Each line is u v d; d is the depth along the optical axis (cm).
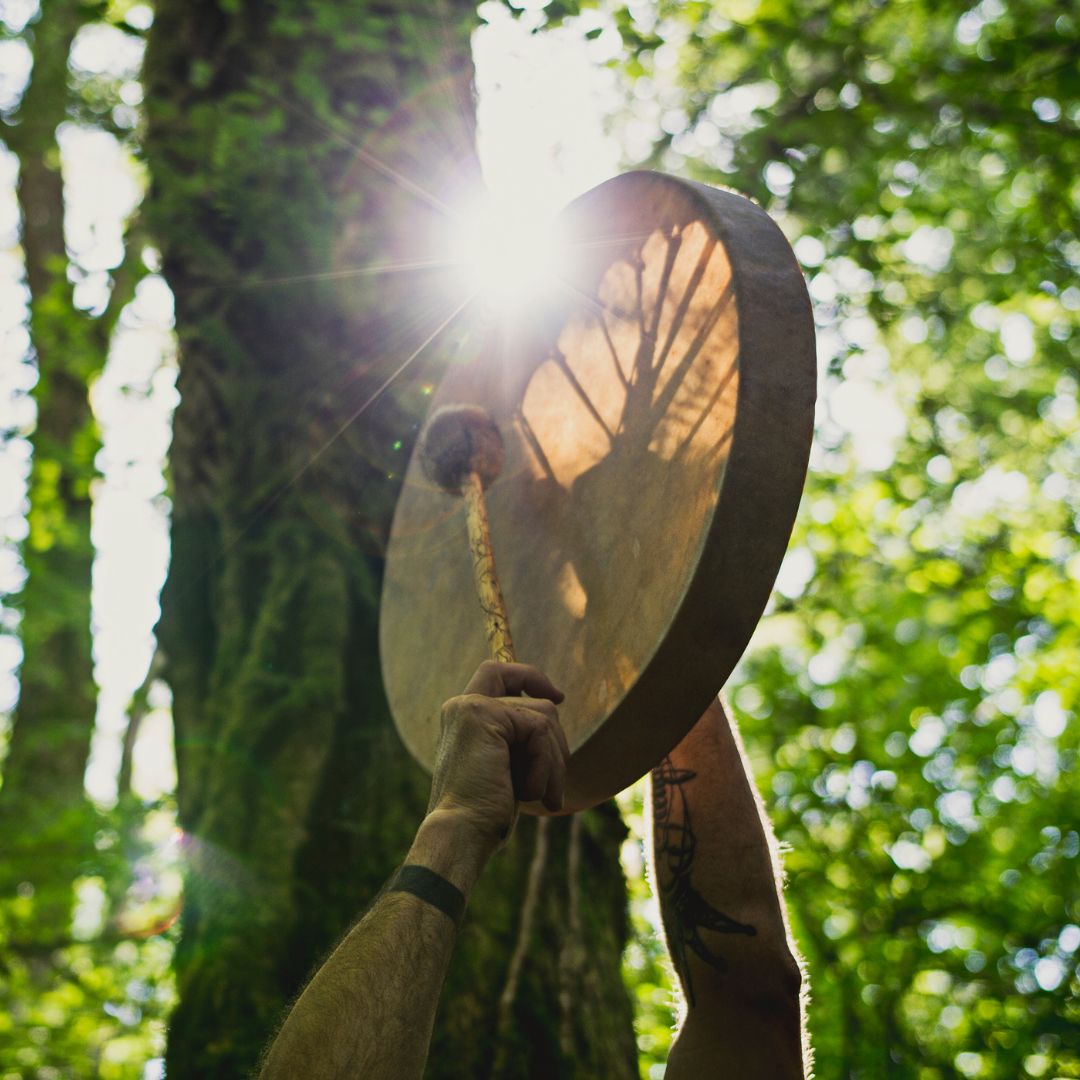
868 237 755
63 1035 661
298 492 333
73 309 830
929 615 985
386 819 294
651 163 693
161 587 347
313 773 298
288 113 367
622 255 158
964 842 851
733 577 125
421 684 192
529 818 294
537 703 125
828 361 761
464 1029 263
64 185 1076
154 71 396
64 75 882
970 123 740
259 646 314
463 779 119
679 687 130
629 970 561
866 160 728
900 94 701
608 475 151
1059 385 977
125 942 690
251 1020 271
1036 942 768
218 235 357
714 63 714
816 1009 715
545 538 163
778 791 846
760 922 162
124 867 661
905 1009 773
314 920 281
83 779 941
